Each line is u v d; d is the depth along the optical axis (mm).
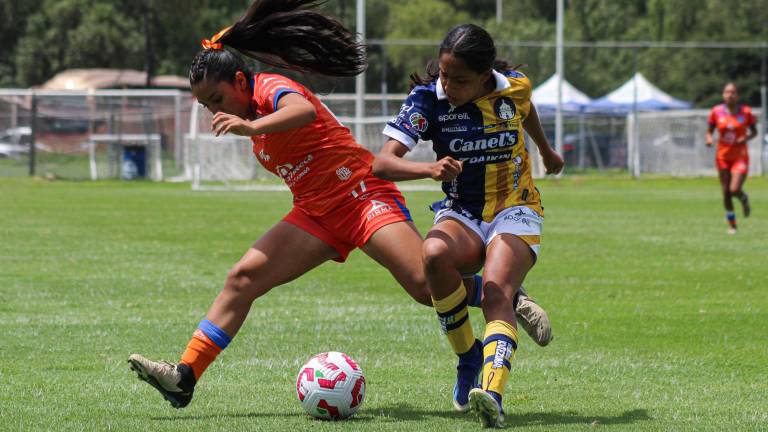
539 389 15758
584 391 15602
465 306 13867
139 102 110000
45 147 108438
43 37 160125
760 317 22781
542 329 13836
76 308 23594
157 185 88062
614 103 115125
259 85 13938
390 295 26141
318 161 14211
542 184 91375
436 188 84438
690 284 28297
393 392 15469
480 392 12422
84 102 104562
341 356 13914
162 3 156125
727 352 18875
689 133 107625
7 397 14828
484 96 13523
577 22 160000
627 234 43531
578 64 147250
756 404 14711
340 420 13617
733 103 45125
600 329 21281
